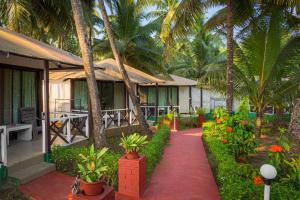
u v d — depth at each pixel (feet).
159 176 20.79
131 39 70.33
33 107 29.63
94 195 11.86
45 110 21.39
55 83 46.65
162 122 48.06
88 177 11.99
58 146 22.57
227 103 31.12
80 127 28.71
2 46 18.19
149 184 18.95
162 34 34.04
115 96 52.39
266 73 35.73
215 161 21.56
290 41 33.91
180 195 17.01
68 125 26.14
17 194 16.26
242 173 15.14
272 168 10.81
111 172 17.65
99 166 12.89
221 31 38.96
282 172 14.42
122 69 36.11
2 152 17.53
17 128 24.72
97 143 24.13
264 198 11.03
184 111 73.31
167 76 70.18
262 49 35.14
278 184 12.89
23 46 20.95
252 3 32.07
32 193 16.58
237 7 33.14
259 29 34.37
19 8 34.63
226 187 13.38
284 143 17.08
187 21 31.78
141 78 46.11
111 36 35.60
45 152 21.27
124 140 17.52
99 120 24.38
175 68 103.19
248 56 37.65
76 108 45.73
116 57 36.01
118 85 53.11
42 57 19.71
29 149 23.03
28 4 37.50
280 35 32.96
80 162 19.97
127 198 16.38
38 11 42.60
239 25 35.83
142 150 22.89
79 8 24.34
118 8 65.57
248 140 25.00
